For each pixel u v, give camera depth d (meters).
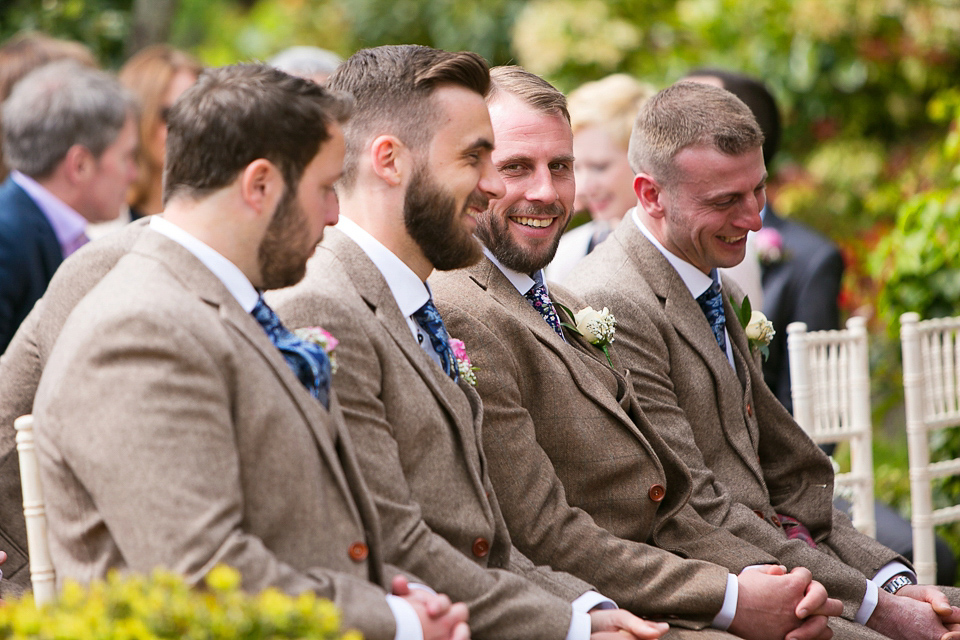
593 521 3.65
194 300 2.56
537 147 3.83
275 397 2.59
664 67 11.77
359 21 15.41
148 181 6.49
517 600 3.02
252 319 2.66
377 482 2.97
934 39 11.12
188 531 2.36
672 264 4.38
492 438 3.53
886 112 11.77
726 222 4.27
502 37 14.13
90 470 2.40
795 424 4.50
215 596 2.20
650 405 4.06
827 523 4.42
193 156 2.63
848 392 5.83
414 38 15.16
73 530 2.54
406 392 3.11
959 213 6.65
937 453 6.75
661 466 3.77
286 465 2.58
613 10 12.37
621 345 4.13
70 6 9.88
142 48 10.49
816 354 5.76
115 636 2.01
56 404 2.46
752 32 11.55
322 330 2.86
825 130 11.84
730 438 4.24
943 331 5.97
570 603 3.16
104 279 2.64
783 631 3.56
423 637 2.63
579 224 10.40
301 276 2.75
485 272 3.87
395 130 3.23
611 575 3.52
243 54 16.06
